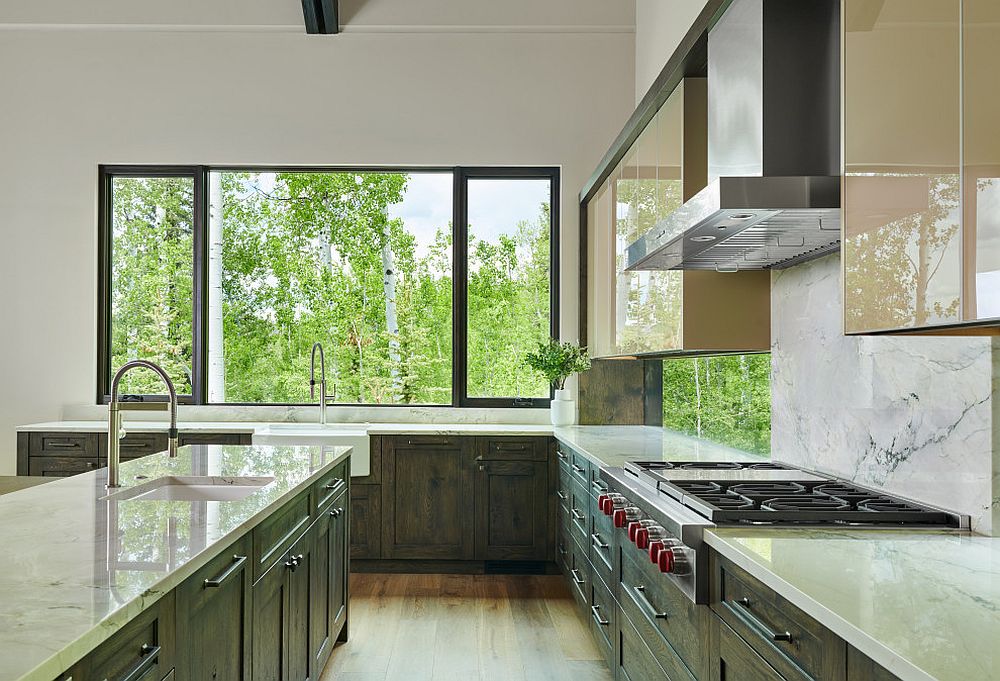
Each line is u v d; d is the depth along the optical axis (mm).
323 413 5531
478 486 5262
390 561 5309
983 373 1933
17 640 1196
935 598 1387
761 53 2379
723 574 1922
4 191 5832
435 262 5996
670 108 3340
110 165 5875
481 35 5875
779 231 2488
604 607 3434
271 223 6016
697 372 4551
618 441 4453
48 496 2459
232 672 2055
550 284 5941
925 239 1472
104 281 5895
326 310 5996
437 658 3725
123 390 5922
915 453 2242
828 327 2820
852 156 1809
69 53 5852
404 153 5855
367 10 5793
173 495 2924
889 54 1615
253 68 5848
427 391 5969
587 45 5875
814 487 2590
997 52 1242
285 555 2617
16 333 5816
